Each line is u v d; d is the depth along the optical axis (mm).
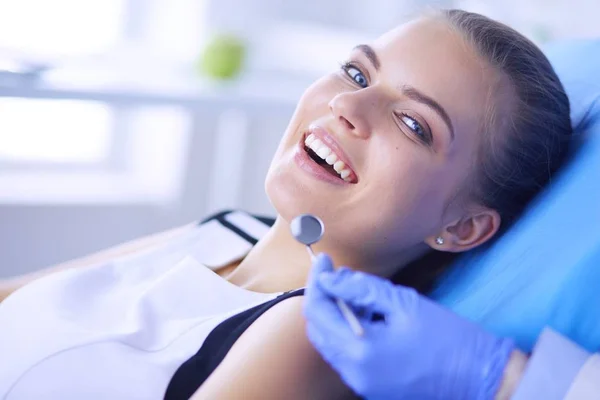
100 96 1816
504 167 1226
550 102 1262
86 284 1257
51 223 2586
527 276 1177
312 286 966
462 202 1228
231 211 1495
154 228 2768
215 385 1021
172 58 2502
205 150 2740
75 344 1087
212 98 2016
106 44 2578
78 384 1051
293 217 1193
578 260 1144
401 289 984
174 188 2756
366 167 1167
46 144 2676
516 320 1147
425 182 1176
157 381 1056
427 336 946
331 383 1055
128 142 2789
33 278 1454
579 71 1439
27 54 1989
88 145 2744
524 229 1235
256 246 1322
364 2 2936
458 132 1176
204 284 1197
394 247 1228
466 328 970
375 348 934
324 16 2918
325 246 1225
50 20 2441
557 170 1294
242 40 2295
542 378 938
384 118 1170
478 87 1187
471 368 945
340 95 1174
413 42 1209
